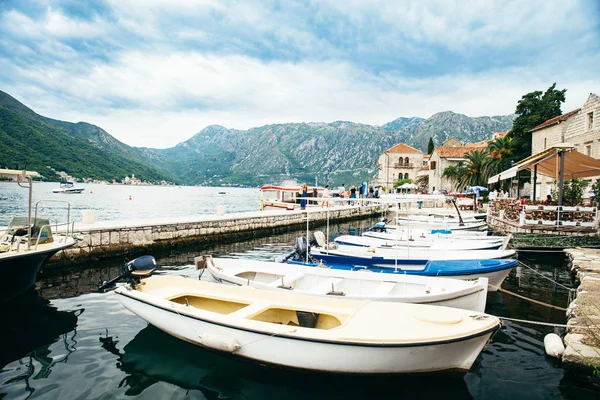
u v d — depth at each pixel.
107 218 32.84
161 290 7.43
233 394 5.26
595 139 24.97
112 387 5.38
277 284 7.83
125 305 7.12
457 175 53.66
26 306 8.85
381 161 85.12
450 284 7.59
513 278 11.73
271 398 5.17
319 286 7.85
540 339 7.05
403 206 44.75
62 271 12.70
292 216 28.09
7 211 36.38
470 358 5.25
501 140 44.72
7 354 6.36
